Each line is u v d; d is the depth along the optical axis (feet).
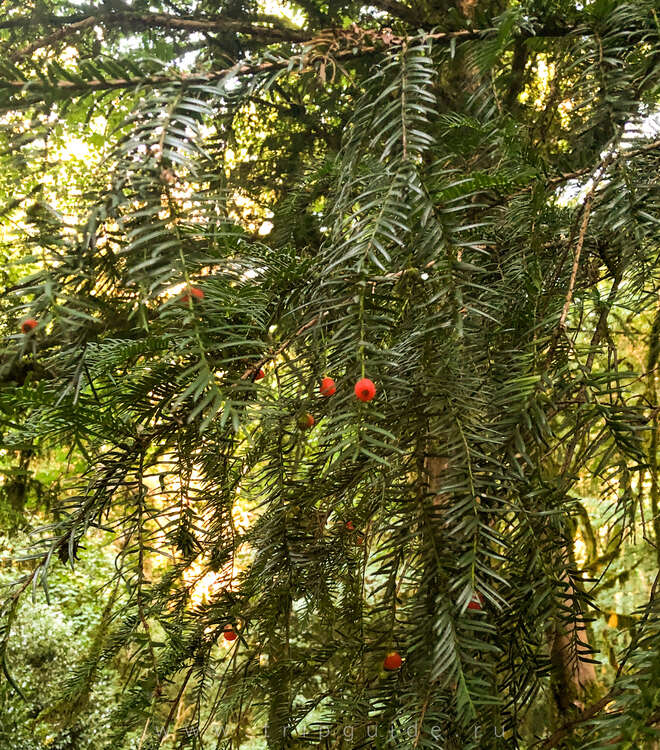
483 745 1.91
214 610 2.69
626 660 1.67
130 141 1.57
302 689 2.85
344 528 2.72
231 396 1.72
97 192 1.57
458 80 3.86
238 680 2.91
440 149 2.39
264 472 2.67
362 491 2.63
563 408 2.31
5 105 1.87
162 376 1.98
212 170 2.13
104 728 6.99
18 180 1.73
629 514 2.00
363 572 2.72
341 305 1.80
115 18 3.67
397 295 2.09
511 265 2.64
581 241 2.17
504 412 2.01
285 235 3.87
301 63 2.18
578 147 2.72
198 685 2.79
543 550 2.13
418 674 1.79
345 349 1.72
